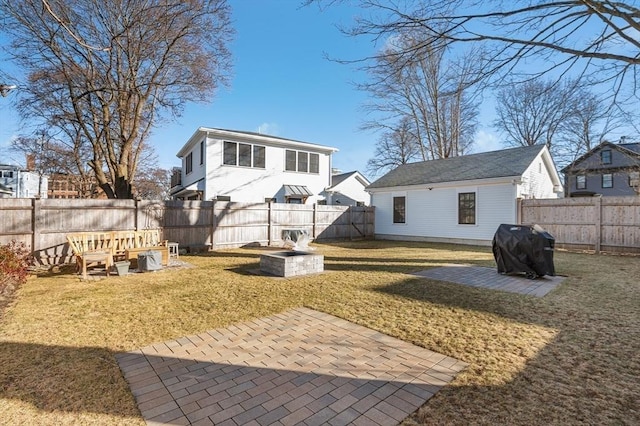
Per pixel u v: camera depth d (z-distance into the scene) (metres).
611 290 5.53
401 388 2.51
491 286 5.86
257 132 20.61
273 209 13.42
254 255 10.34
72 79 11.27
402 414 2.18
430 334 3.60
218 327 3.86
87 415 2.19
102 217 9.11
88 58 10.90
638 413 2.17
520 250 6.70
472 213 13.54
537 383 2.56
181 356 3.09
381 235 17.19
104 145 12.89
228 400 2.36
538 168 14.52
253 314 4.34
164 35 10.94
